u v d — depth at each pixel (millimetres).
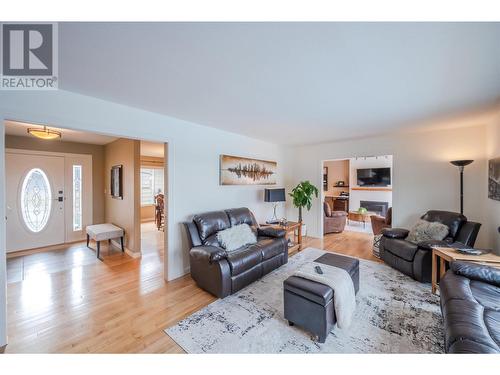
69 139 4535
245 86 2047
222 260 2490
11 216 4035
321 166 5211
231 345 1764
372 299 2463
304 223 5492
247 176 4367
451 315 1478
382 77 1860
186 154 3242
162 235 5617
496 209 2896
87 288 2744
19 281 2928
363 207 7527
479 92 2160
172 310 2266
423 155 3848
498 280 1855
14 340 1810
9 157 4027
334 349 1712
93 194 5066
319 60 1599
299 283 1947
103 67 1690
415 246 3002
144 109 2691
